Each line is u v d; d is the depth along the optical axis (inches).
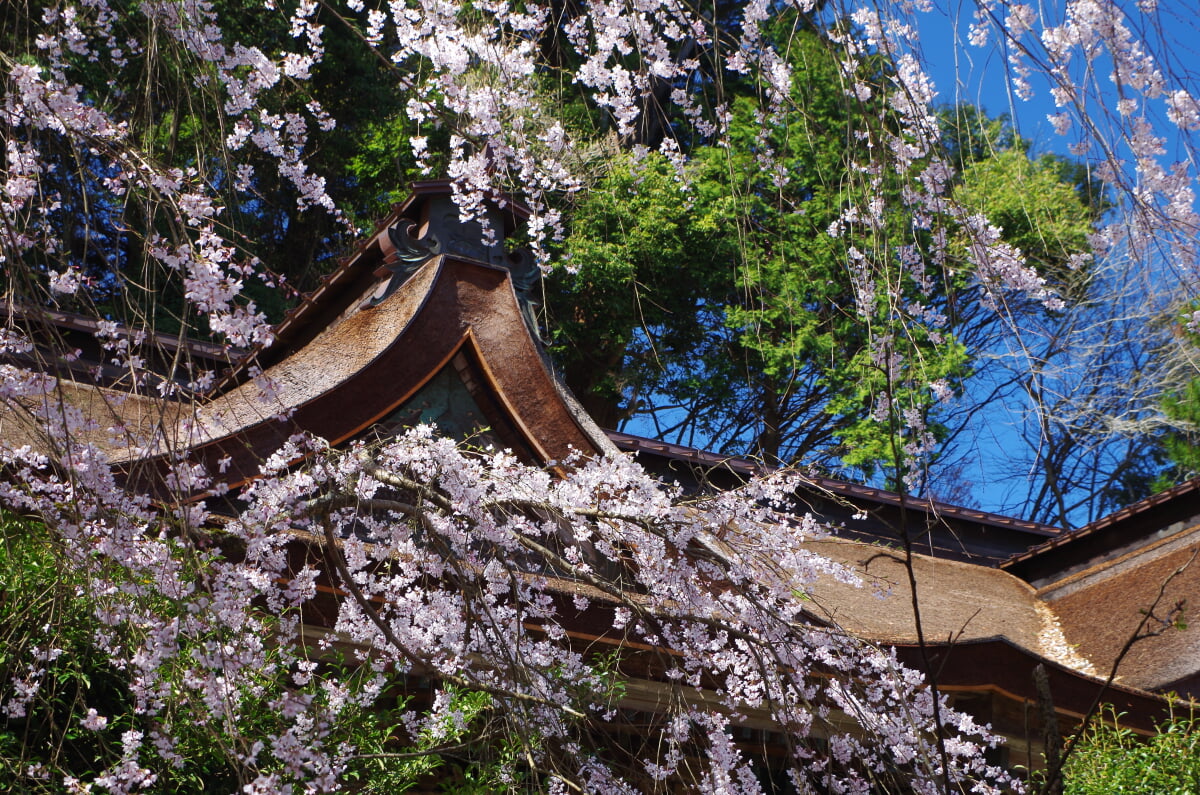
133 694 192.1
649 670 259.6
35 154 148.9
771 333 596.4
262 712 194.1
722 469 413.7
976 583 438.6
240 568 175.8
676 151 207.3
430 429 209.9
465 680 191.0
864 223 156.9
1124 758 276.7
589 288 696.4
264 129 188.1
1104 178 155.6
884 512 460.8
